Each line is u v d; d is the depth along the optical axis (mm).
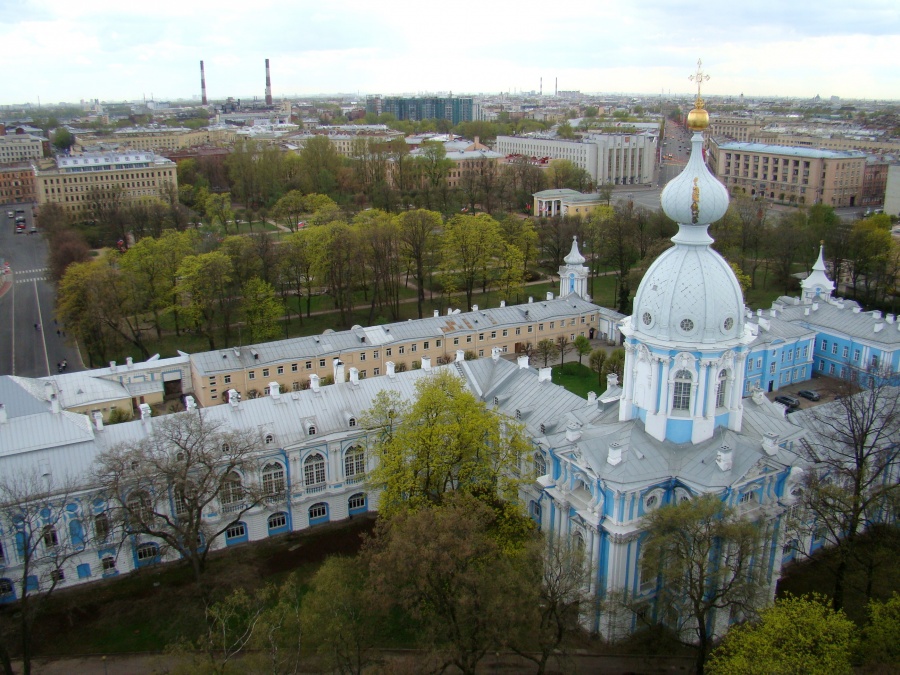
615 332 179750
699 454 79688
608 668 77938
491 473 90438
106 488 89625
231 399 103312
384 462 90500
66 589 92688
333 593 72062
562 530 85875
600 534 79438
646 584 81688
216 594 89562
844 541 82562
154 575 95125
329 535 102875
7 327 196625
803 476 86938
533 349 171625
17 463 91375
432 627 70875
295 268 194750
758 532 73000
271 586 89375
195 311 174625
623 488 76250
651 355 79750
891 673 64188
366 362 155875
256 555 98438
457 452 89062
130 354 175375
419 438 88438
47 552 90438
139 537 95438
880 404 103250
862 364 149375
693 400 79375
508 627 66312
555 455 85938
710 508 69125
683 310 77250
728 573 70188
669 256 79875
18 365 170750
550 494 85875
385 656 79125
